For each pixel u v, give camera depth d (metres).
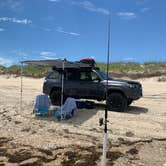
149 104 17.78
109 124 12.52
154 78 32.25
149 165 8.26
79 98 16.14
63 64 13.62
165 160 8.63
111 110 15.17
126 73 34.53
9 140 10.14
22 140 10.14
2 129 11.58
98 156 8.67
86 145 9.66
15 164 8.13
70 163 8.20
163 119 13.69
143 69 35.41
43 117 13.70
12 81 33.41
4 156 8.66
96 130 11.62
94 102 17.45
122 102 14.96
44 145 9.61
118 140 10.33
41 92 23.14
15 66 42.09
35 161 8.30
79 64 14.56
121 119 13.41
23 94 21.67
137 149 9.44
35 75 38.09
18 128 11.73
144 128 12.09
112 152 8.97
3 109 15.49
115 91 15.17
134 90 14.96
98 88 15.54
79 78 16.09
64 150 9.16
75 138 10.47
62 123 12.67
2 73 40.53
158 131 11.71
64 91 16.28
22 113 14.46
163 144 9.99
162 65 35.94
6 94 21.48
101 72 15.91
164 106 17.14
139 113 14.90
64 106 13.51
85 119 13.39
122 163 8.31
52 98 16.56
